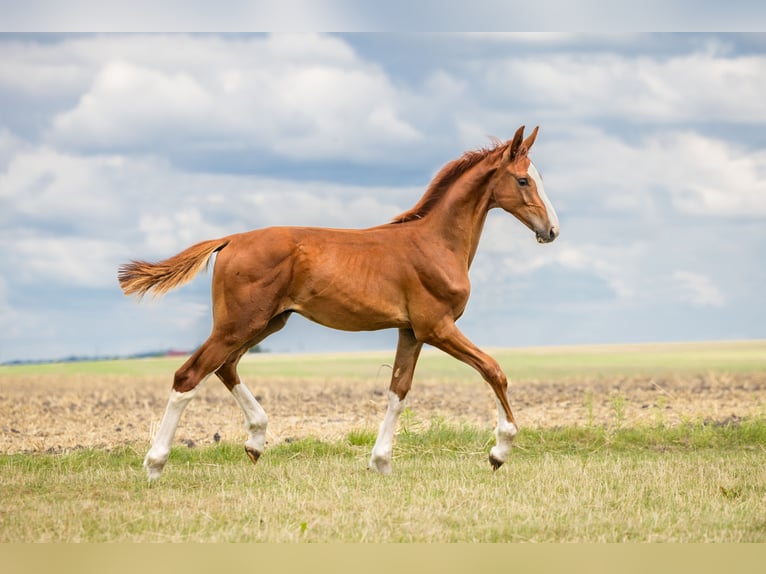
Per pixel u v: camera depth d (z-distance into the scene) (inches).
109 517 331.6
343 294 399.5
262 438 439.5
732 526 327.3
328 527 320.2
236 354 424.8
